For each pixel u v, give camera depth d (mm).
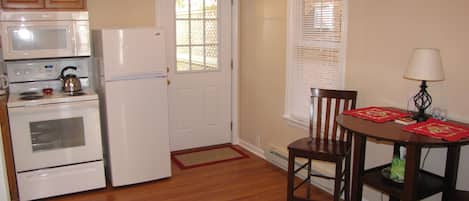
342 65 3402
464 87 2562
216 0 4734
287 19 3973
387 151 3109
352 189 2719
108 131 3654
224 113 5055
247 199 3555
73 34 3688
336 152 2963
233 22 4836
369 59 3160
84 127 3592
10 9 3438
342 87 3422
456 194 2447
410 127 2447
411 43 2836
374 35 3092
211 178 4027
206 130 4980
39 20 3525
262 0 4348
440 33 2652
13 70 3799
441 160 2744
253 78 4680
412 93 2855
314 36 3709
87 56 3863
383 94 3084
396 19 2916
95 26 4125
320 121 3338
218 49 4859
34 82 3896
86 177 3684
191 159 4555
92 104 3584
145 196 3629
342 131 3225
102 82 3666
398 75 2947
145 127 3791
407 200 2320
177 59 4648
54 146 3531
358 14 3205
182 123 4816
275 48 4223
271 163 4406
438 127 2432
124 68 3598
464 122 2578
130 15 4281
